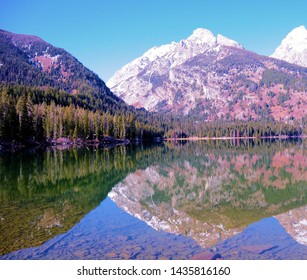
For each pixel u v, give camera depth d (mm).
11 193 31516
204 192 34688
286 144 141875
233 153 89375
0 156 72250
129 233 18875
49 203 27219
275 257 15086
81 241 17438
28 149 96125
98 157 74000
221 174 48562
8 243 17094
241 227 20438
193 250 16047
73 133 127250
